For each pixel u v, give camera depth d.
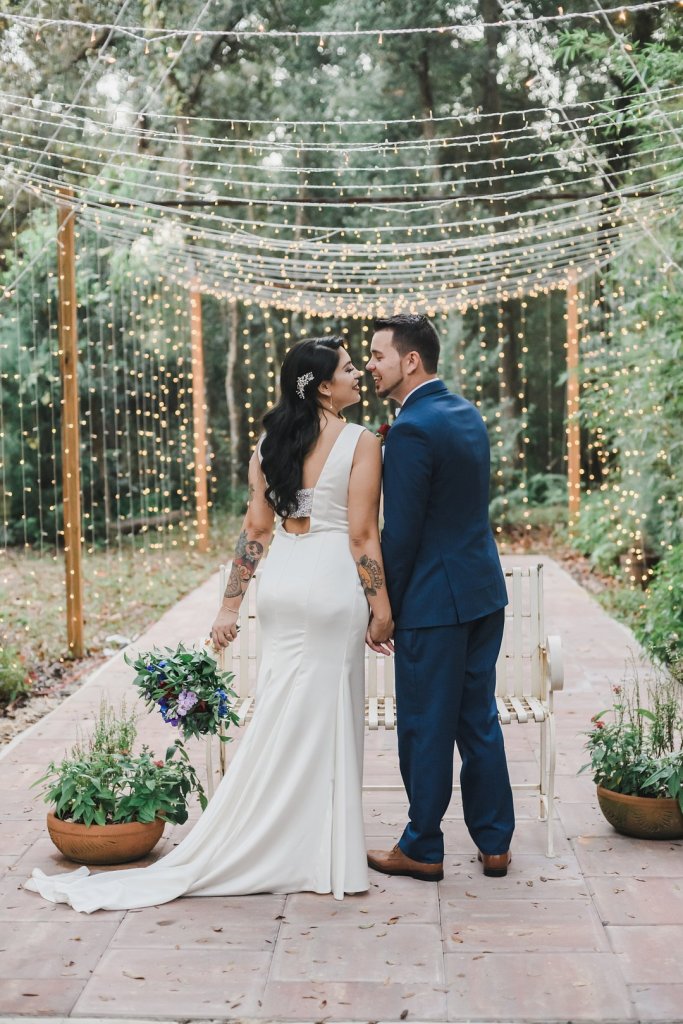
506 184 14.31
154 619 9.31
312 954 2.99
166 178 12.61
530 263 11.12
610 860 3.67
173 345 14.05
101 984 2.83
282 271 9.10
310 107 14.09
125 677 6.76
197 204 6.92
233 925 3.18
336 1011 2.68
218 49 12.99
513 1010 2.68
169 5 8.64
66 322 7.25
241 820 3.46
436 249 8.07
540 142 13.89
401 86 14.12
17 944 3.07
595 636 7.89
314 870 3.43
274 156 14.25
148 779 3.68
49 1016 2.67
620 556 10.94
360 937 3.09
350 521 3.50
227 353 16.50
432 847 3.51
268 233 15.14
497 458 14.55
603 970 2.88
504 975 2.86
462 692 3.54
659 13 9.84
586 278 12.34
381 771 4.78
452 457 3.42
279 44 13.40
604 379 11.18
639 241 9.02
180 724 3.58
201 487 13.34
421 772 3.48
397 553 3.44
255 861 3.44
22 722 5.82
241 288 10.59
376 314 11.13
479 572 3.49
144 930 3.15
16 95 5.89
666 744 4.07
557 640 3.78
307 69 13.77
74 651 7.50
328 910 3.28
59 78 6.88
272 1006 2.71
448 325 14.97
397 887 3.46
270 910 3.29
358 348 16.22
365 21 13.23
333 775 3.45
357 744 3.50
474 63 13.86
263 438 3.59
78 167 10.38
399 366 3.53
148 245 11.30
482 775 3.53
